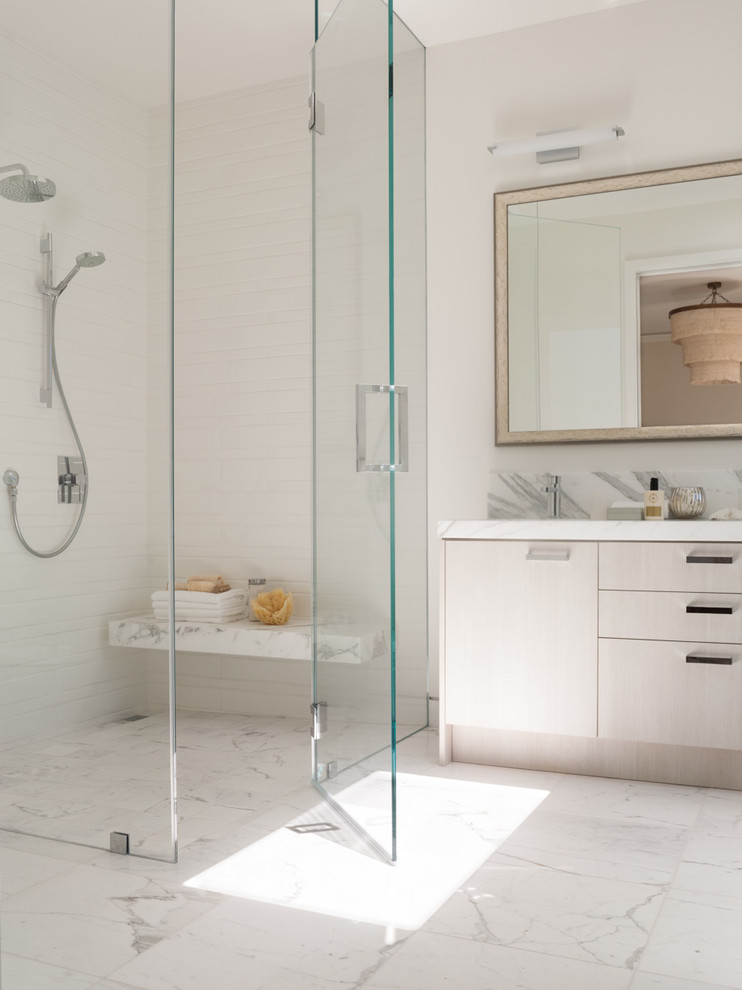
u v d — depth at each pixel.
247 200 3.96
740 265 3.16
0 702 2.46
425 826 2.40
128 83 2.27
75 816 2.32
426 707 3.56
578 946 1.71
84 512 2.31
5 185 2.45
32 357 2.42
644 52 3.29
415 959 1.66
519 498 3.41
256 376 3.93
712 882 2.02
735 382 3.16
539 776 2.88
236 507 3.96
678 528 2.68
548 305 3.39
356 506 2.40
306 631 3.45
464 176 3.54
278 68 3.80
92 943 1.73
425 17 3.39
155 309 2.22
